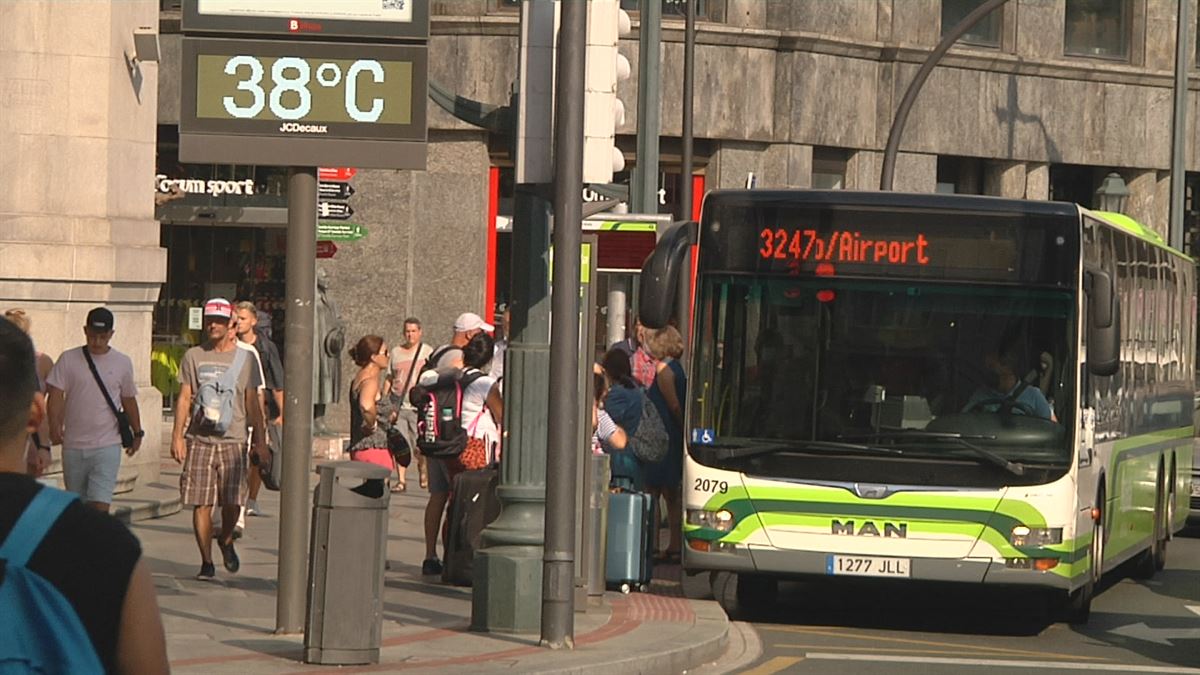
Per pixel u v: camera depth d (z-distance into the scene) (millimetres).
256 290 106312
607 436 56906
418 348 80062
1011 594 58656
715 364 49094
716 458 48656
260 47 38344
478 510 49906
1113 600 57406
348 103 38469
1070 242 48500
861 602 55594
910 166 110750
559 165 38062
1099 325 47844
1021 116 115188
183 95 38188
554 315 38375
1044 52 115812
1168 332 67062
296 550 39375
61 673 10625
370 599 35469
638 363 65562
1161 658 43969
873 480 47875
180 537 60000
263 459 50219
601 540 48062
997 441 47781
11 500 10836
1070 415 47906
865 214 48938
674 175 106375
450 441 50375
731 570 48531
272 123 38312
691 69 83875
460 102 40500
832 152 109688
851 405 48312
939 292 48625
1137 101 120000
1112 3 120125
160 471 78500
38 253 64750
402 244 104438
